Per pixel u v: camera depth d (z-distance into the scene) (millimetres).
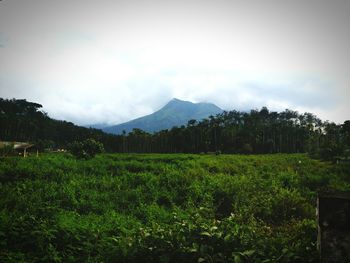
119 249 6340
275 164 33406
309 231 6445
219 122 103375
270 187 14812
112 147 98250
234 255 5434
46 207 10617
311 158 49281
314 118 104500
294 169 27656
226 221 7164
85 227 8414
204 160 34875
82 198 13586
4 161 23516
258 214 10477
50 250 6953
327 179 19312
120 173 21000
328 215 4238
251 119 106250
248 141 90312
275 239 6527
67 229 7930
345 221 4152
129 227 9812
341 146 45844
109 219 10406
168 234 6270
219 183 15648
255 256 5492
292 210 10492
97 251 7328
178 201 14445
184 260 5668
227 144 90812
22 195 12898
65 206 12672
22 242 7316
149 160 38094
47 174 18453
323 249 4223
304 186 17609
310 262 4938
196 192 14648
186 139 92438
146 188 15977
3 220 8117
